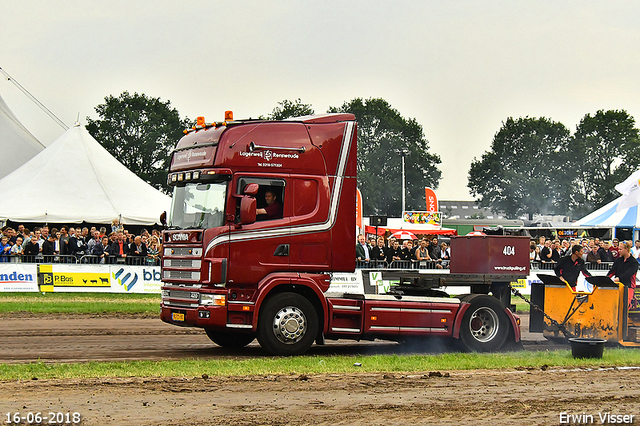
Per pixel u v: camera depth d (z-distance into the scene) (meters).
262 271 15.88
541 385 12.63
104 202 40.22
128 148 119.06
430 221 51.38
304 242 16.25
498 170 121.75
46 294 29.45
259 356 16.06
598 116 118.94
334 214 16.55
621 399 11.65
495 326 17.61
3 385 11.57
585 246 34.28
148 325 21.98
